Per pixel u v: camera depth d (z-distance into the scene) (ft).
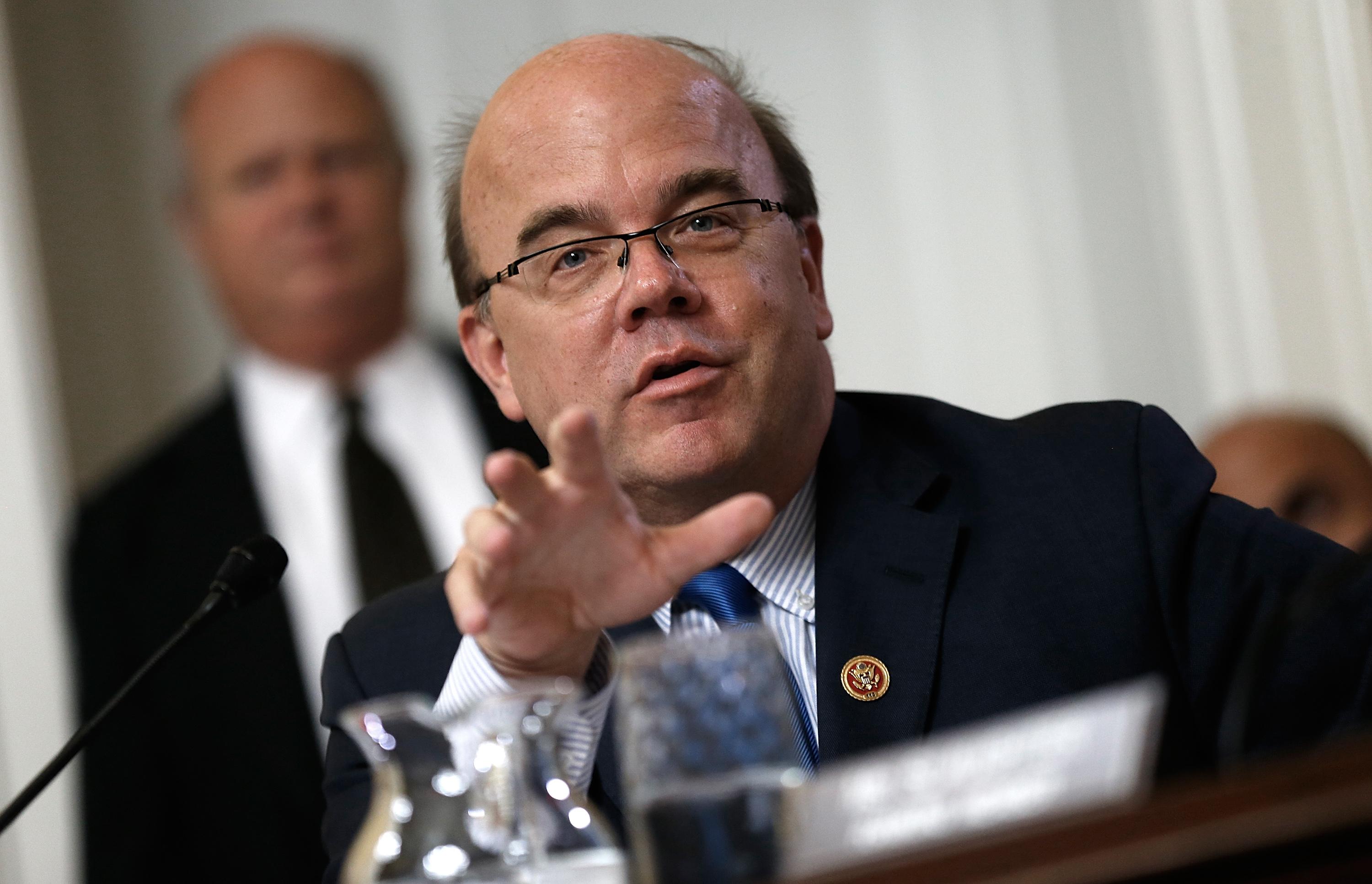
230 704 43.45
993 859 8.90
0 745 44.09
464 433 47.70
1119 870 8.61
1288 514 36.40
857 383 51.78
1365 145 41.04
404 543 46.24
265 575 18.03
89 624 44.47
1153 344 48.11
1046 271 50.93
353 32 50.39
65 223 48.21
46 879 43.39
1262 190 44.14
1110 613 19.10
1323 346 43.34
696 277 19.85
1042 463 20.98
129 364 47.73
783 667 19.97
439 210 24.41
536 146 20.70
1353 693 17.29
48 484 46.03
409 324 48.70
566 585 14.02
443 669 21.83
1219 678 18.61
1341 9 41.29
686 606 20.62
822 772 10.43
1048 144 50.83
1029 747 9.54
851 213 52.42
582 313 20.08
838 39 53.01
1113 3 48.24
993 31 51.90
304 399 47.39
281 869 42.32
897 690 18.86
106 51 49.32
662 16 52.21
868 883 9.02
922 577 19.80
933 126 52.47
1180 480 20.25
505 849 12.25
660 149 20.33
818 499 21.17
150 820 42.19
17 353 46.39
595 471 13.44
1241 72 44.21
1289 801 8.64
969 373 51.62
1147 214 47.91
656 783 10.68
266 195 48.34
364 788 20.27
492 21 51.13
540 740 12.69
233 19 49.90
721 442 19.52
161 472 46.70
